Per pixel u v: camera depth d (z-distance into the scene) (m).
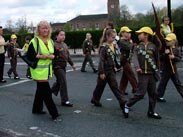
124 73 8.92
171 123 6.63
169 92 9.69
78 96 9.52
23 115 7.54
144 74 6.86
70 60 8.41
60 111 7.79
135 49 6.95
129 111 7.61
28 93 10.28
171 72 8.34
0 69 12.62
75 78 13.17
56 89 8.64
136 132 6.12
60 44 8.23
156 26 7.88
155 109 7.77
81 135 6.05
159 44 6.99
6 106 8.49
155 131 6.15
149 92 7.02
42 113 7.62
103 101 8.75
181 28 24.17
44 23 6.92
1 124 6.88
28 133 6.27
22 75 14.73
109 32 7.59
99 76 7.68
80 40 29.61
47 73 7.05
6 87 11.49
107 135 6.00
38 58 6.88
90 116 7.31
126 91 9.95
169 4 18.62
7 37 35.09
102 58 7.55
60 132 6.26
